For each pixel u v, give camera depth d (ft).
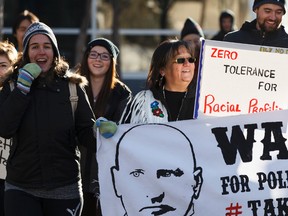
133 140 53.98
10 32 131.54
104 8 134.51
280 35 65.87
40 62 53.67
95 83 66.13
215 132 54.60
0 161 62.64
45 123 52.70
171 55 54.29
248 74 55.52
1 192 63.16
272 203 54.39
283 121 54.95
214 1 134.51
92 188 62.03
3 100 53.36
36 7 133.08
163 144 54.19
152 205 53.83
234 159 54.49
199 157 54.29
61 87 53.62
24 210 52.49
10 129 51.93
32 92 53.01
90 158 62.08
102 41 66.33
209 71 55.21
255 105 55.62
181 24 135.13
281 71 55.62
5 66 66.59
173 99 55.52
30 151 52.60
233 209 54.24
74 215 53.62
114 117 64.49
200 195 54.08
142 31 135.95
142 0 135.33
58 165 52.90
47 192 52.90
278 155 54.75
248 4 134.10
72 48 133.59
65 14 133.49
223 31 101.35
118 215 53.88
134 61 137.18
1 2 89.81
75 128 54.60
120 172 53.78
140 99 55.26
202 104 55.21
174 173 53.98
